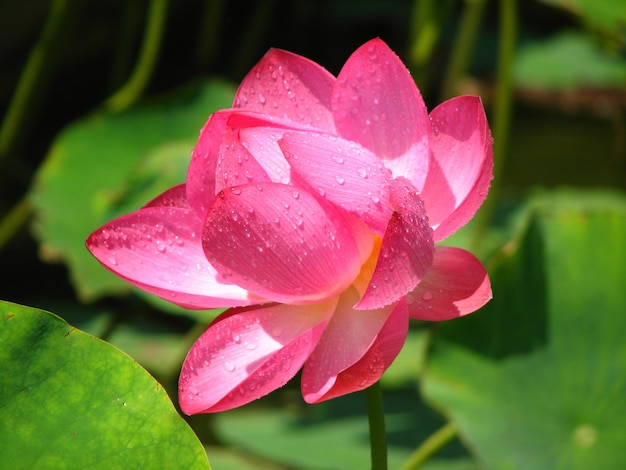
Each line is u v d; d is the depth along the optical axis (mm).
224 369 1042
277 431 1474
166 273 1066
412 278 1021
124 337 1697
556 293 1248
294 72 1089
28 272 2076
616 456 1188
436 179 1068
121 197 1411
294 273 1029
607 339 1232
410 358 1557
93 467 998
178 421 1010
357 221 1038
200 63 2047
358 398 1583
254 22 2090
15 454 996
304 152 1030
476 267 1048
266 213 1021
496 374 1234
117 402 1012
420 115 1062
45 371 1015
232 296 1060
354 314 1042
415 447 1418
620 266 1248
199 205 1066
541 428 1214
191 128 1589
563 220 1266
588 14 1440
